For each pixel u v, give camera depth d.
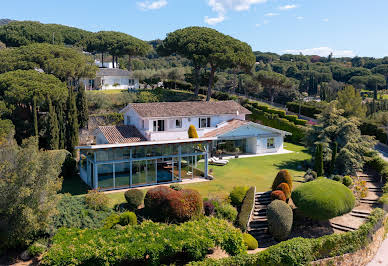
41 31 95.00
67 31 107.75
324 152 37.88
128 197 25.59
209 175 35.12
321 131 39.59
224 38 66.38
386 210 28.05
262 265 19.62
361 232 23.27
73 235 19.78
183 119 43.75
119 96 61.41
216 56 61.25
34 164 19.78
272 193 28.05
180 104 46.09
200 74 72.75
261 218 26.81
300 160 42.84
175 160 34.03
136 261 19.06
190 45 64.25
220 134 43.38
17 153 21.12
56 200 20.98
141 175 32.16
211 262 18.75
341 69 142.38
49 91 45.50
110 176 30.75
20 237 19.84
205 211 25.20
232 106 49.66
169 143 32.66
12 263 19.53
